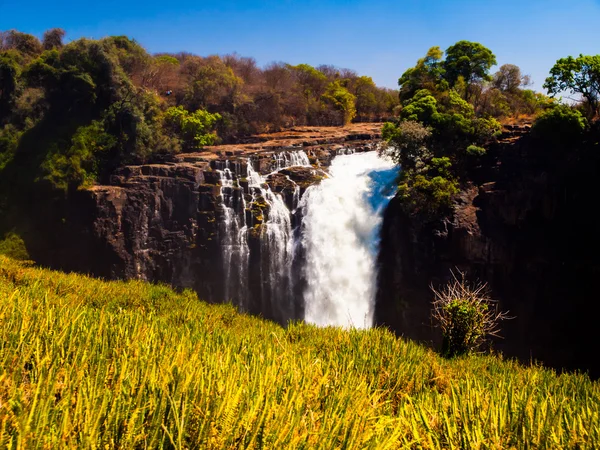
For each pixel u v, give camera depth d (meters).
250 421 3.61
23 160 46.22
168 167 43.25
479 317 14.65
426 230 36.53
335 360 8.06
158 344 5.95
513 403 5.80
